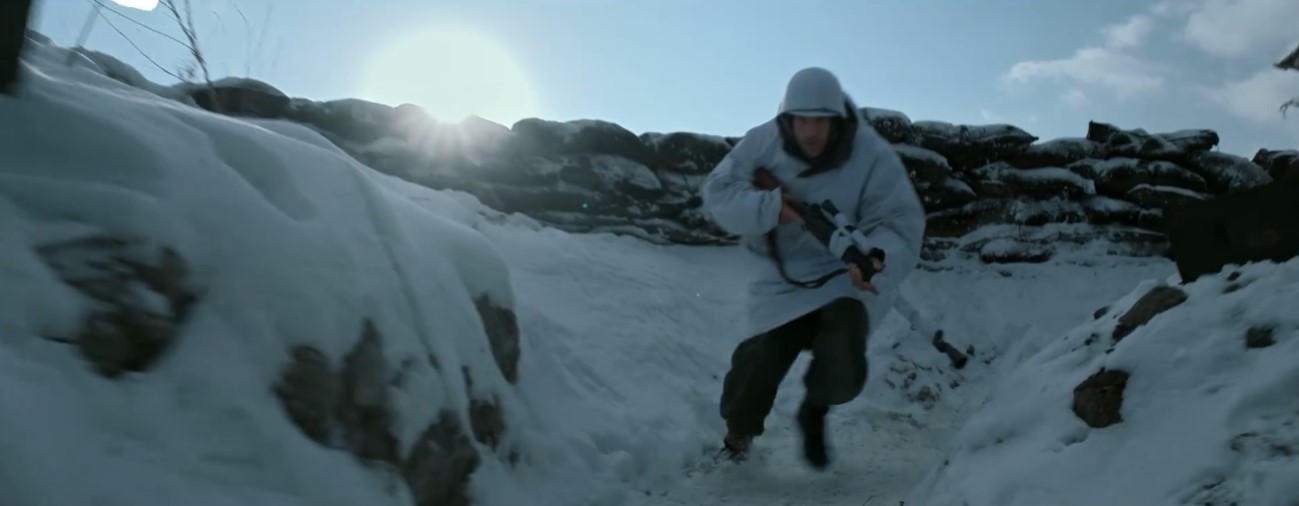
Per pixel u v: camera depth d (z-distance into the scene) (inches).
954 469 143.7
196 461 84.0
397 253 126.5
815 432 167.0
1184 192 337.4
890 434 217.3
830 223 153.8
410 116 298.8
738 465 178.2
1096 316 169.8
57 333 80.0
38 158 90.8
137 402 82.7
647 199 315.9
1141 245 334.3
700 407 210.5
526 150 306.3
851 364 154.4
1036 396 141.9
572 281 249.8
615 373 208.4
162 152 98.7
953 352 164.4
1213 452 108.9
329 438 99.7
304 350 99.2
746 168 166.2
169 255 91.8
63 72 116.6
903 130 336.5
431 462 115.9
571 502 149.4
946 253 330.6
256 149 112.4
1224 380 120.2
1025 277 323.3
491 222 272.2
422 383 116.8
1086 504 115.2
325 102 291.1
